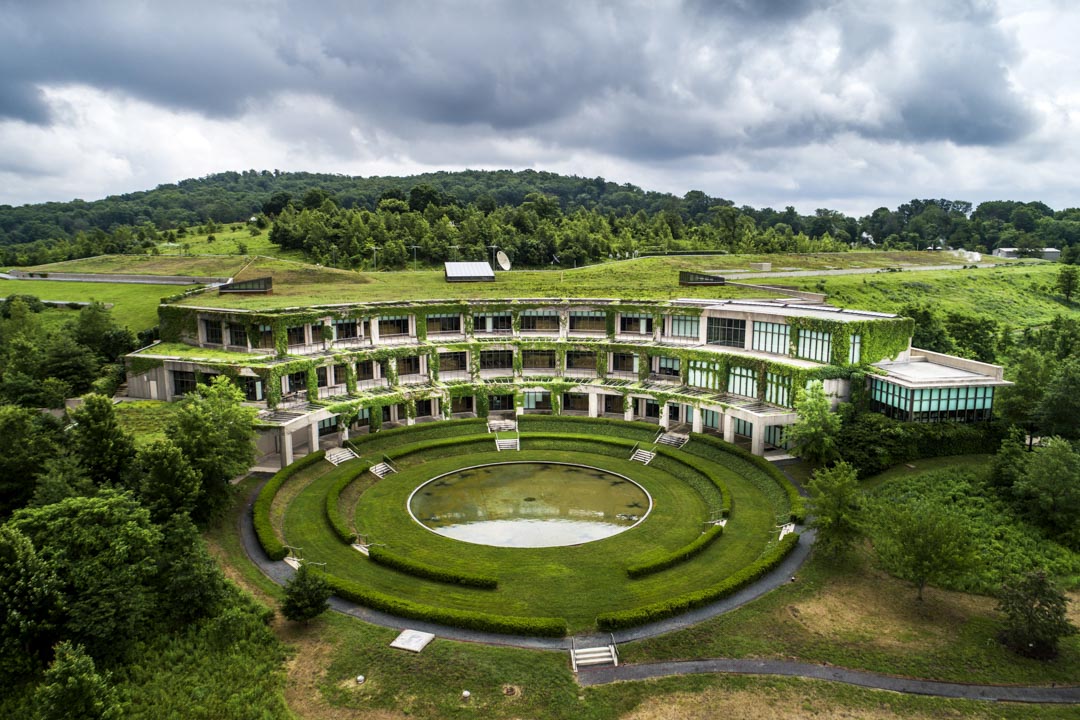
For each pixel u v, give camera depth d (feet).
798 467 241.14
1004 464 210.79
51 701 111.45
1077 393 221.25
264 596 161.79
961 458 236.43
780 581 170.40
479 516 215.72
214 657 138.10
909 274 545.03
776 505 214.07
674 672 137.28
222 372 271.28
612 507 222.69
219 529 194.59
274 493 218.59
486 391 313.12
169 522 157.99
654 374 320.50
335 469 248.11
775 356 286.05
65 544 137.28
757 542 192.13
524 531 204.54
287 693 130.52
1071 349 336.29
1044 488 192.34
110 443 183.42
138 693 127.95
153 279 451.94
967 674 137.08
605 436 286.05
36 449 177.99
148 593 145.28
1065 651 144.66
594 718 124.98
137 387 286.66
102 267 495.82
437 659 139.85
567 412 329.72
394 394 295.89
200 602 148.87
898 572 168.04
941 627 152.56
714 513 212.23
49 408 260.62
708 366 295.07
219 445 193.67
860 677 136.05
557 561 183.01
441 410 309.22
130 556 144.97
